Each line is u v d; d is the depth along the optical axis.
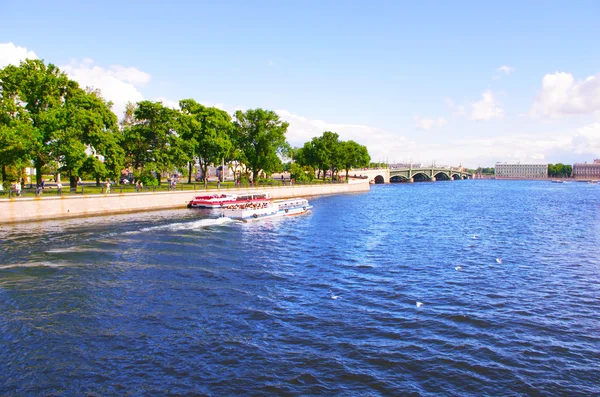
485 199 133.12
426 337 23.98
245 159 118.50
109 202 71.06
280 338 23.62
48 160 67.06
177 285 32.50
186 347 22.41
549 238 56.62
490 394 18.64
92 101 75.25
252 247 47.16
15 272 35.00
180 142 87.75
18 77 66.00
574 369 20.78
